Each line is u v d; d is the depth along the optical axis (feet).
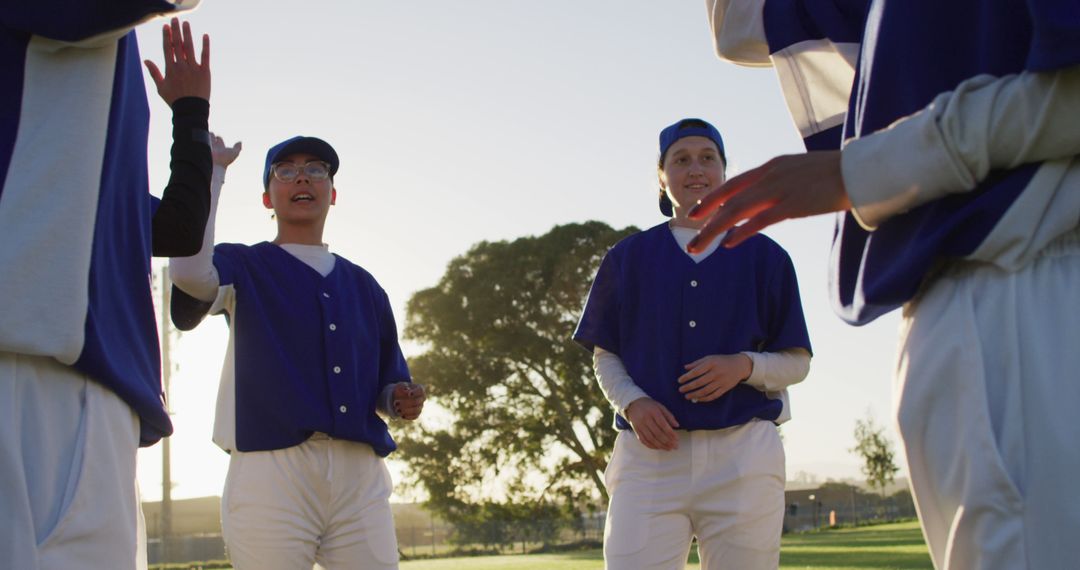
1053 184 4.09
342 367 13.17
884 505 172.04
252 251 13.53
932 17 4.59
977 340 4.18
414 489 129.90
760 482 11.64
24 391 5.49
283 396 12.78
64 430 5.65
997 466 4.03
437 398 130.72
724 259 12.44
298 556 12.71
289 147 14.12
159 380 6.57
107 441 5.82
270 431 12.71
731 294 12.30
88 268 5.66
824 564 37.35
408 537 140.26
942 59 4.56
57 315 5.48
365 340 13.79
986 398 4.11
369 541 13.15
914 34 4.63
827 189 4.45
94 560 5.66
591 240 130.52
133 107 6.48
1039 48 3.90
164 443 112.78
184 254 7.39
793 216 4.52
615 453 12.20
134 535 6.08
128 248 6.35
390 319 14.49
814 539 83.15
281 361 12.92
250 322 13.05
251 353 12.96
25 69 5.59
